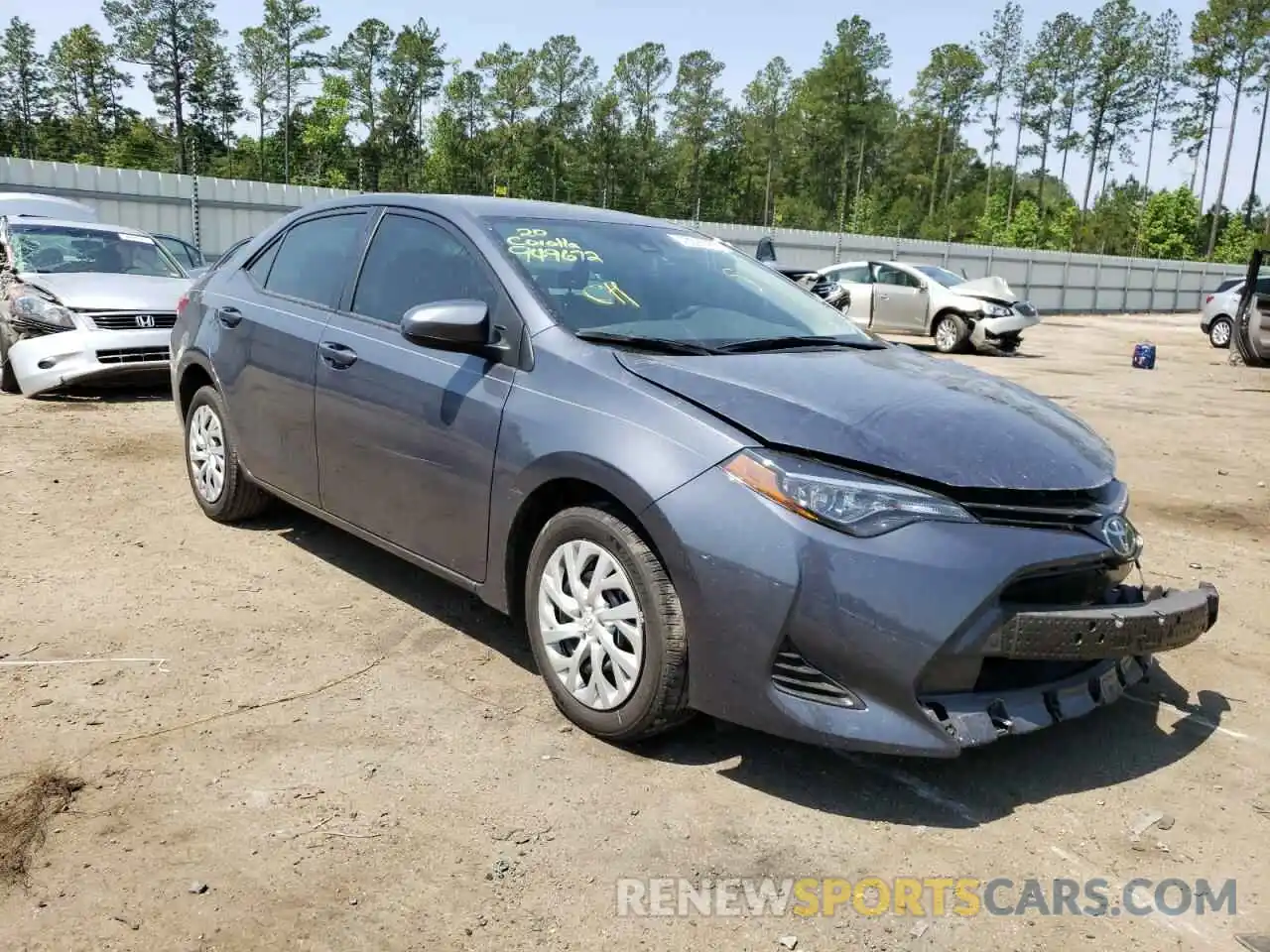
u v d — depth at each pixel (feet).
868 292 65.46
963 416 10.41
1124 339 83.56
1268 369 57.26
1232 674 13.50
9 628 12.99
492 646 13.16
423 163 308.60
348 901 8.15
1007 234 267.39
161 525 17.49
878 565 9.04
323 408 13.92
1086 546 9.64
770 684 9.39
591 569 10.63
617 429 10.25
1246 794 10.44
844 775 10.41
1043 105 326.24
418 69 308.40
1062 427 11.17
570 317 11.71
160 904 7.99
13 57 321.93
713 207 328.70
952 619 8.97
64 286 28.17
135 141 285.84
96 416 26.50
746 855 9.02
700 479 9.61
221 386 16.28
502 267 12.21
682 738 10.97
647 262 13.51
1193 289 146.61
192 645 12.80
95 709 11.02
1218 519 21.77
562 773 10.18
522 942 7.79
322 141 283.79
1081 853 9.32
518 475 11.09
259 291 16.03
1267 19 284.41
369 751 10.44
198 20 296.92
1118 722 11.97
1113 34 311.88
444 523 12.23
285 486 15.19
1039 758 11.02
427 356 12.49
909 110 365.61
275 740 10.57
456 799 9.64
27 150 301.22
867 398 10.44
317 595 14.64
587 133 307.78
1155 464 27.35
